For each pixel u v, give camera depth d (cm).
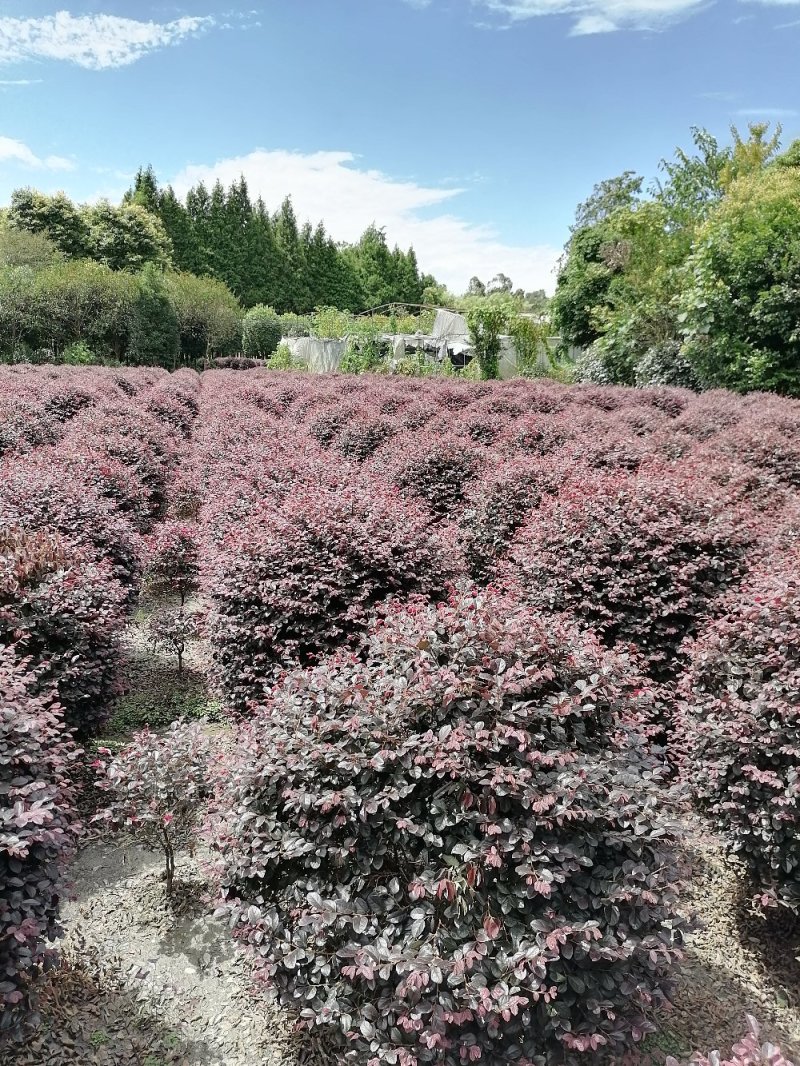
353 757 218
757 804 269
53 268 3003
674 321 1933
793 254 1411
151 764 307
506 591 457
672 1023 249
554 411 1207
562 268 3084
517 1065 189
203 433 1067
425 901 202
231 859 231
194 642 587
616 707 251
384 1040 192
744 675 303
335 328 3112
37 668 329
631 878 207
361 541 412
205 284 3872
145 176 5238
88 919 300
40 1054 234
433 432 923
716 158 2414
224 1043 243
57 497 541
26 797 220
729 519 450
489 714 229
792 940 290
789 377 1440
